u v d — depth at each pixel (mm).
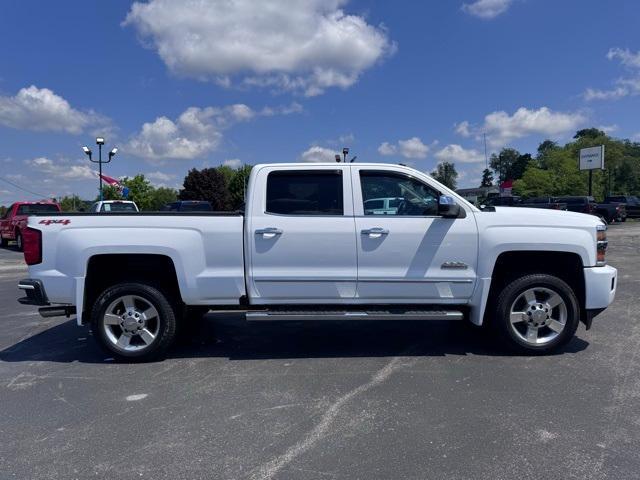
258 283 5309
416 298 5355
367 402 4238
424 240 5273
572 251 5258
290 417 3975
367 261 5281
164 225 5285
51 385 4793
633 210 37250
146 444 3568
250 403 4270
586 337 6098
